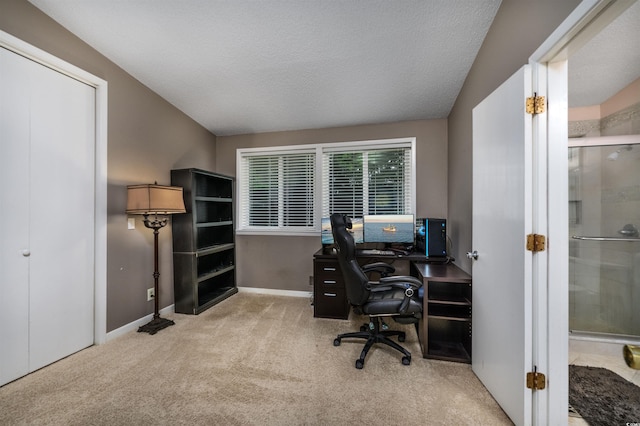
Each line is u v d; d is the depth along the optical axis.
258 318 2.69
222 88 2.63
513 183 1.34
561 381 1.23
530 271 1.26
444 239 2.57
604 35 1.53
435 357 1.93
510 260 1.37
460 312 2.00
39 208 1.80
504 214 1.43
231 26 1.88
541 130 1.24
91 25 1.89
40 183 1.81
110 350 2.04
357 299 1.91
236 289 3.59
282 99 2.81
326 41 2.01
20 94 1.70
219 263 3.55
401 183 3.26
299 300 3.28
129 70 2.37
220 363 1.86
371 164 3.35
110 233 2.22
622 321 2.07
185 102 2.88
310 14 1.76
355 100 2.79
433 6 1.68
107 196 2.20
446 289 2.19
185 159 3.12
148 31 1.94
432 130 3.11
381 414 1.39
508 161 1.39
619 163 2.13
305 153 3.54
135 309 2.44
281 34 1.95
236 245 3.65
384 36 1.94
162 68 2.35
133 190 2.26
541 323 1.24
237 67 2.33
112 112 2.25
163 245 2.75
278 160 3.63
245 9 1.74
